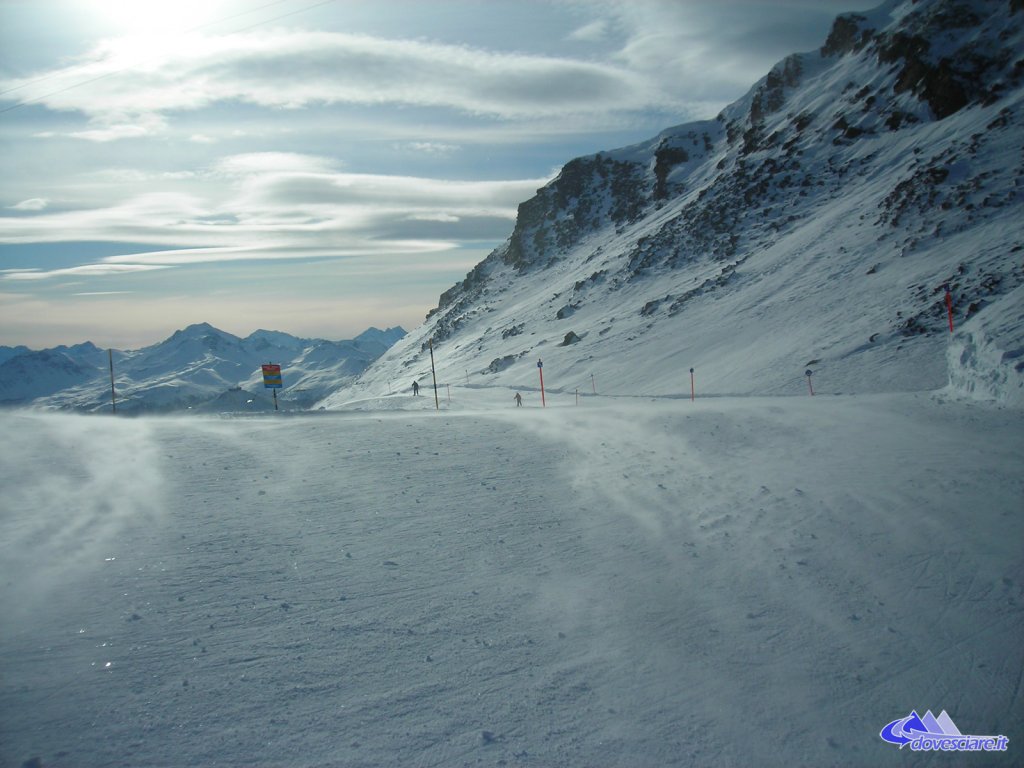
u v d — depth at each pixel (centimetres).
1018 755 441
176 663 530
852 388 3331
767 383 3822
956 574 663
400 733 454
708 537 801
